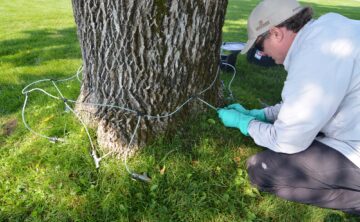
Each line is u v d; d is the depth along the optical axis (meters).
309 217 2.10
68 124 2.62
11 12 8.89
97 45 2.17
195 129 2.48
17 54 4.84
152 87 2.21
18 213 2.04
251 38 1.92
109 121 2.34
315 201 2.11
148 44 2.05
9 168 2.31
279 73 4.05
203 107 2.52
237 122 2.28
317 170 1.99
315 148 1.98
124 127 2.33
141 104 2.28
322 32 1.67
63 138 2.53
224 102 2.82
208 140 2.44
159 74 2.18
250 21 1.90
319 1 17.61
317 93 1.68
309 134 1.82
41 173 2.26
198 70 2.32
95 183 2.24
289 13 1.75
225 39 5.88
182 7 1.99
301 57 1.71
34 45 5.34
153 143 2.38
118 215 2.05
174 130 2.44
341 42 1.62
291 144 1.91
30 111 2.97
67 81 3.60
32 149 2.46
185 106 2.42
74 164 2.31
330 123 1.90
